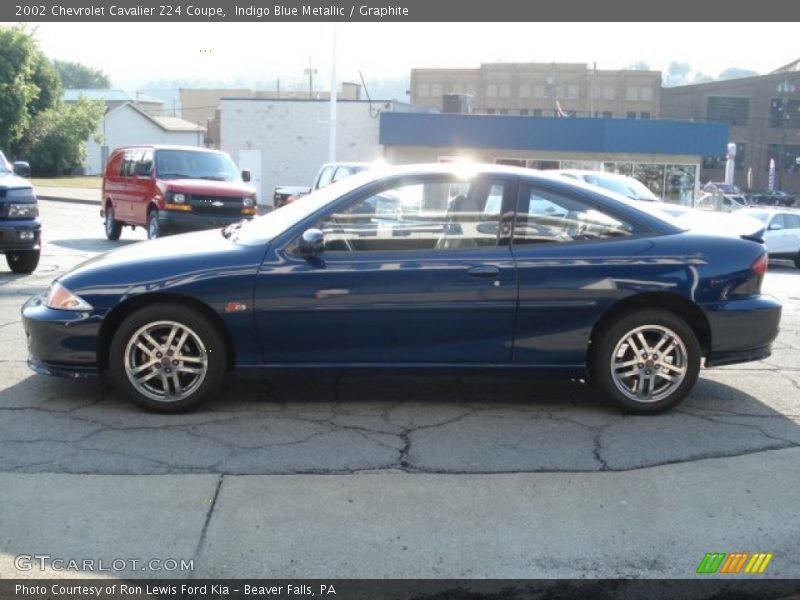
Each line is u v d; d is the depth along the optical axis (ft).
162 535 12.91
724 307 18.44
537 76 280.92
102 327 18.01
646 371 18.60
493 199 18.48
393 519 13.53
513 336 18.26
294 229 18.16
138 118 236.84
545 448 16.66
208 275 17.83
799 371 22.91
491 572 12.14
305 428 17.67
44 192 133.39
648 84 272.31
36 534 12.87
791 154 252.83
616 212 18.71
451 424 18.07
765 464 15.89
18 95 178.19
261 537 12.90
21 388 20.04
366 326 18.02
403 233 18.26
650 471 15.53
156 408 18.26
